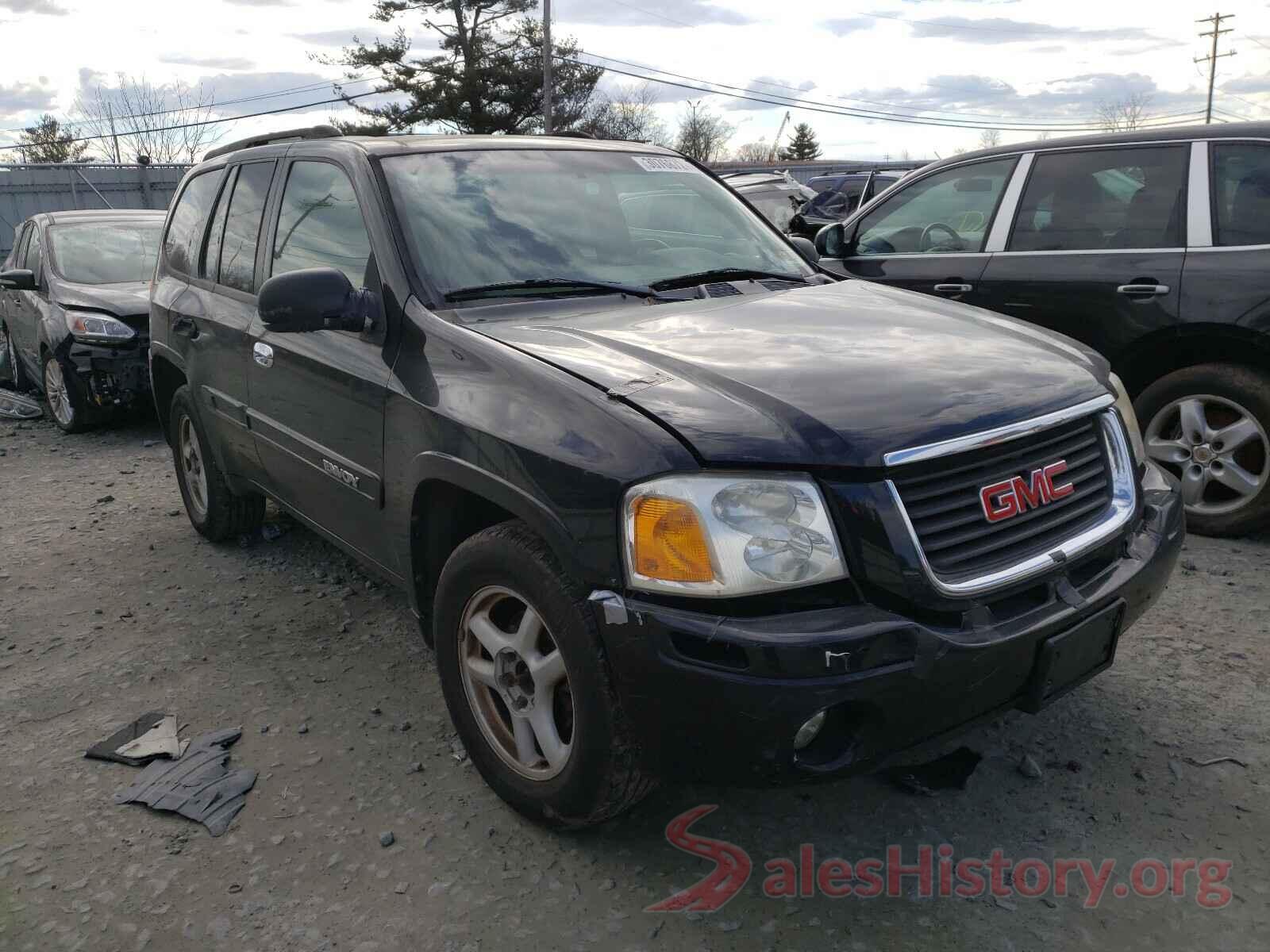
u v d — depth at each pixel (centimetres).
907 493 226
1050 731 318
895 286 568
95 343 761
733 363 262
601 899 253
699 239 384
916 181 580
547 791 266
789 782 225
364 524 338
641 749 237
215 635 411
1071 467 260
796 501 222
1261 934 234
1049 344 305
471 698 289
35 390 1003
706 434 228
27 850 278
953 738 239
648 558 224
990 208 540
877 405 238
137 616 432
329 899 256
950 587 225
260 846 277
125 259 867
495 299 315
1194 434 466
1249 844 264
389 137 373
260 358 387
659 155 418
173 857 273
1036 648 237
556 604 244
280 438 383
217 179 472
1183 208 471
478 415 266
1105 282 485
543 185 365
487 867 266
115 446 769
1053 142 523
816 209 1484
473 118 4094
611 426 237
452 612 284
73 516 580
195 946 241
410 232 324
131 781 309
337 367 330
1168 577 282
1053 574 243
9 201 2216
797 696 213
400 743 326
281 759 319
